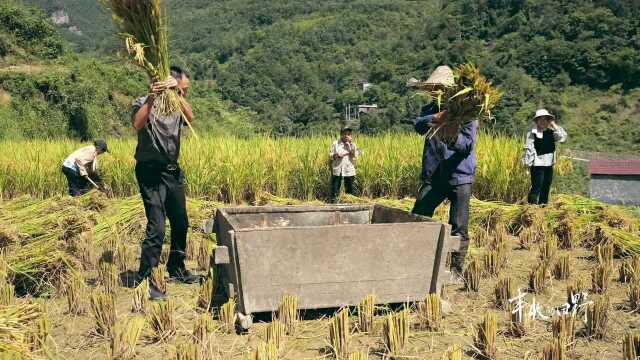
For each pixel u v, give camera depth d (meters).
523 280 5.57
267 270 4.11
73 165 10.14
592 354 3.77
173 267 5.36
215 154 12.95
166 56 4.66
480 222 8.34
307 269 4.20
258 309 4.12
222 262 4.16
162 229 4.95
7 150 15.03
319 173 12.87
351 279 4.30
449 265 5.61
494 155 11.06
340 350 3.66
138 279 5.04
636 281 5.19
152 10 4.52
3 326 3.26
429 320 4.14
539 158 9.21
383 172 12.49
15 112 29.70
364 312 4.07
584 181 14.65
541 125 9.21
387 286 4.39
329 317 4.38
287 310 4.06
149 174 4.86
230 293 4.21
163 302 4.02
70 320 4.31
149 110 4.64
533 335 4.07
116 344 3.61
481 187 11.05
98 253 6.28
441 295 4.64
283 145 13.70
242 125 39.25
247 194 12.54
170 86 4.65
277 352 3.50
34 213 7.21
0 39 34.41
